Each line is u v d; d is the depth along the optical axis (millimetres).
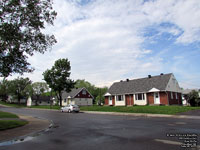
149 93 33656
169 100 31562
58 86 44469
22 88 81062
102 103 63125
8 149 6730
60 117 20953
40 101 82875
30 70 14109
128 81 41000
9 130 11281
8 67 12734
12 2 11234
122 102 38219
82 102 60219
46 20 13242
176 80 35906
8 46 12070
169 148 6301
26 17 12180
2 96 96500
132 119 16703
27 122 15555
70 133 9891
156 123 13133
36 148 6793
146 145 6723
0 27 11273
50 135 9492
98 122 14742
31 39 13164
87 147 6656
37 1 12305
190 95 31016
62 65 44844
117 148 6387
